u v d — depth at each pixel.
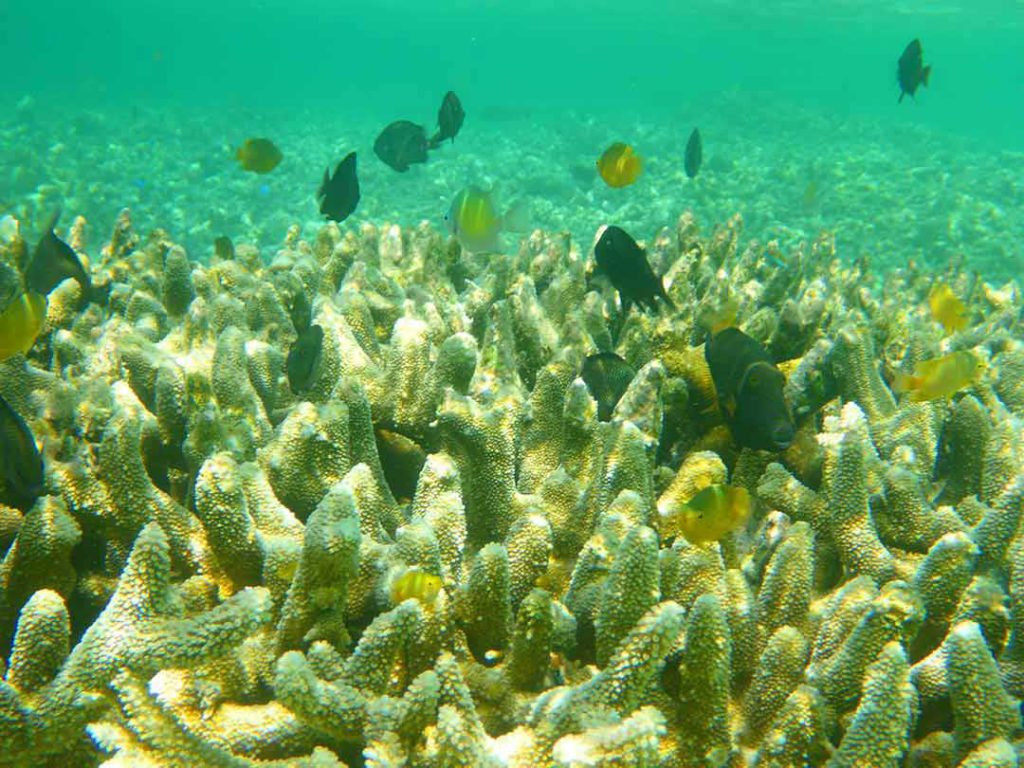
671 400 0.69
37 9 28.17
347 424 0.58
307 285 0.96
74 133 5.83
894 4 10.12
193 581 0.50
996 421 0.76
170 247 1.08
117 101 9.79
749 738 0.48
